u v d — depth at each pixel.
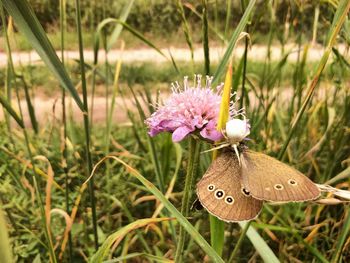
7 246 0.08
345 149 0.18
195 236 0.10
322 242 0.18
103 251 0.10
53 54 0.12
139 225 0.11
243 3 0.14
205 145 0.14
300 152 0.20
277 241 0.17
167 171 0.18
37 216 0.18
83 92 0.14
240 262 0.18
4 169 0.18
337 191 0.10
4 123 0.23
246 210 0.09
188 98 0.10
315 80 0.12
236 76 0.14
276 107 0.20
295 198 0.08
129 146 0.26
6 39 0.13
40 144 0.23
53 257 0.12
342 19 0.11
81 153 0.22
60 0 0.14
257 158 0.09
